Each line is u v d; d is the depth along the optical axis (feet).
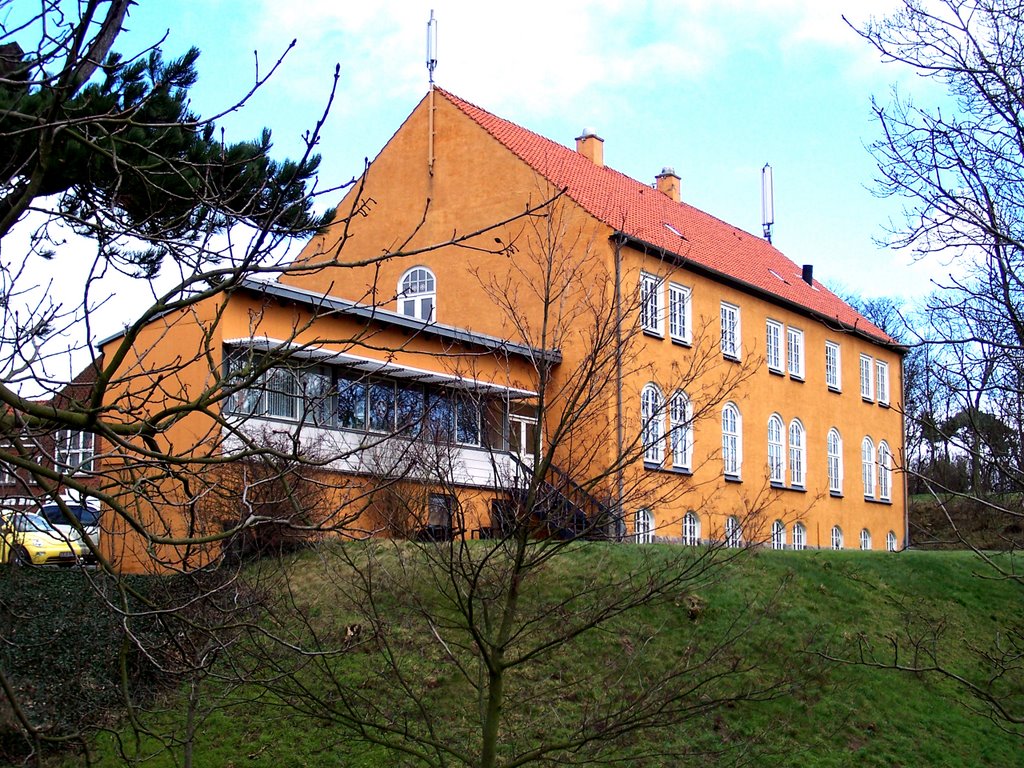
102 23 19.04
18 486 27.32
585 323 90.12
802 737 55.47
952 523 32.63
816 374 132.05
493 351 37.73
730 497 109.81
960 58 31.65
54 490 22.12
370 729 46.34
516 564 31.71
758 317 120.88
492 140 105.91
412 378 82.17
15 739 45.32
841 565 76.59
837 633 66.18
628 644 57.11
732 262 123.65
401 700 48.34
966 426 32.96
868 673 62.85
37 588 57.06
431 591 49.37
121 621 25.00
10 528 25.43
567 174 111.65
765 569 72.38
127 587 24.30
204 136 34.06
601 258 92.58
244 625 26.71
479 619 39.29
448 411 60.49
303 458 22.97
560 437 31.78
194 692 31.12
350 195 112.78
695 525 103.14
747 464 114.21
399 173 111.14
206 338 23.76
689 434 103.71
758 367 117.70
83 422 21.06
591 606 35.32
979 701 63.16
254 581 39.45
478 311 102.27
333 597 53.88
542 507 33.76
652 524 95.25
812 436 129.08
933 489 39.17
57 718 46.85
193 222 27.14
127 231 23.48
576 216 98.58
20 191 21.68
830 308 140.77
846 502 134.62
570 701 51.21
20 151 27.32
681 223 127.24
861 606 71.05
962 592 76.48
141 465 22.95
